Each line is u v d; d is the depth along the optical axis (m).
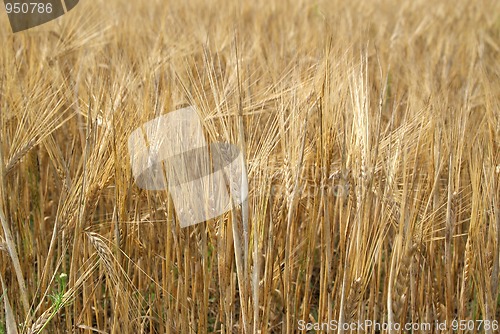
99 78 4.21
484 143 3.69
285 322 3.50
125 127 3.43
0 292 4.01
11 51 5.38
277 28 8.80
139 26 8.10
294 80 3.79
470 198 3.90
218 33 7.01
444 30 9.23
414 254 3.31
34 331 3.29
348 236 3.30
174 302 3.78
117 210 3.44
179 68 5.00
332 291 3.33
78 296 4.04
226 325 3.55
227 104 3.37
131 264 3.98
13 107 4.14
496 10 11.24
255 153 3.33
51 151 4.26
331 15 9.24
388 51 7.37
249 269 3.26
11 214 3.97
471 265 3.51
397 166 3.29
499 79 5.16
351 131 3.25
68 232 3.50
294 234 3.65
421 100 4.29
